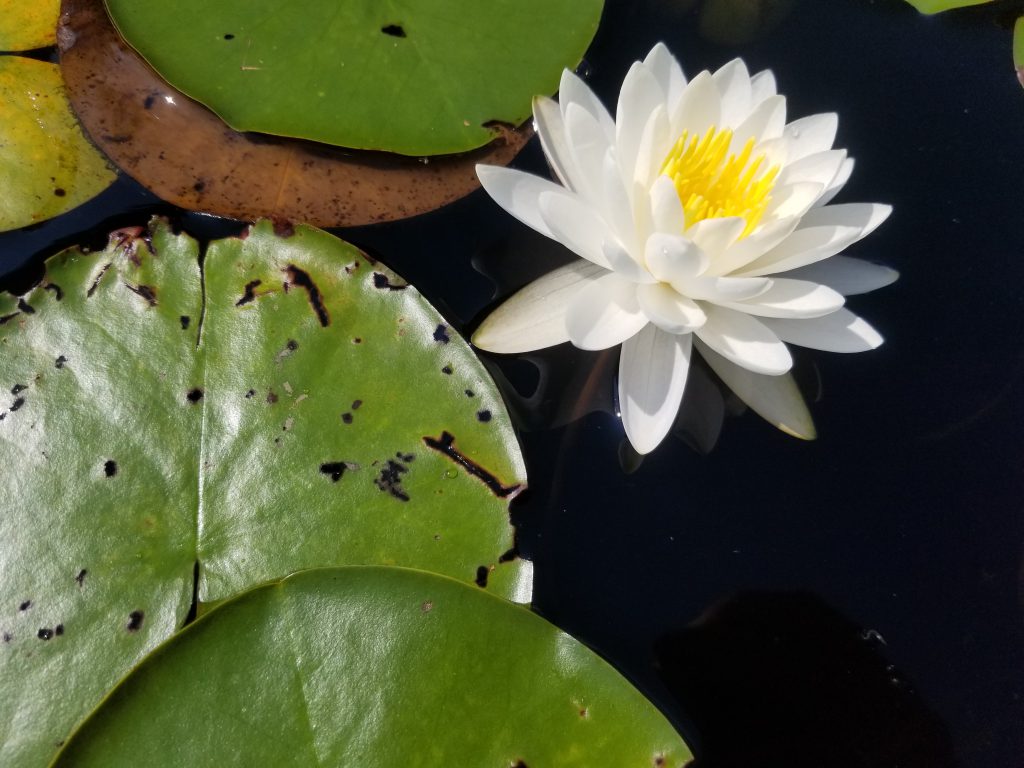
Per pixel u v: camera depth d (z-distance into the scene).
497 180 0.44
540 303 0.46
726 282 0.43
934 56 0.53
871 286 0.47
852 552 0.45
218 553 0.41
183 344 0.42
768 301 0.44
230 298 0.43
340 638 0.39
